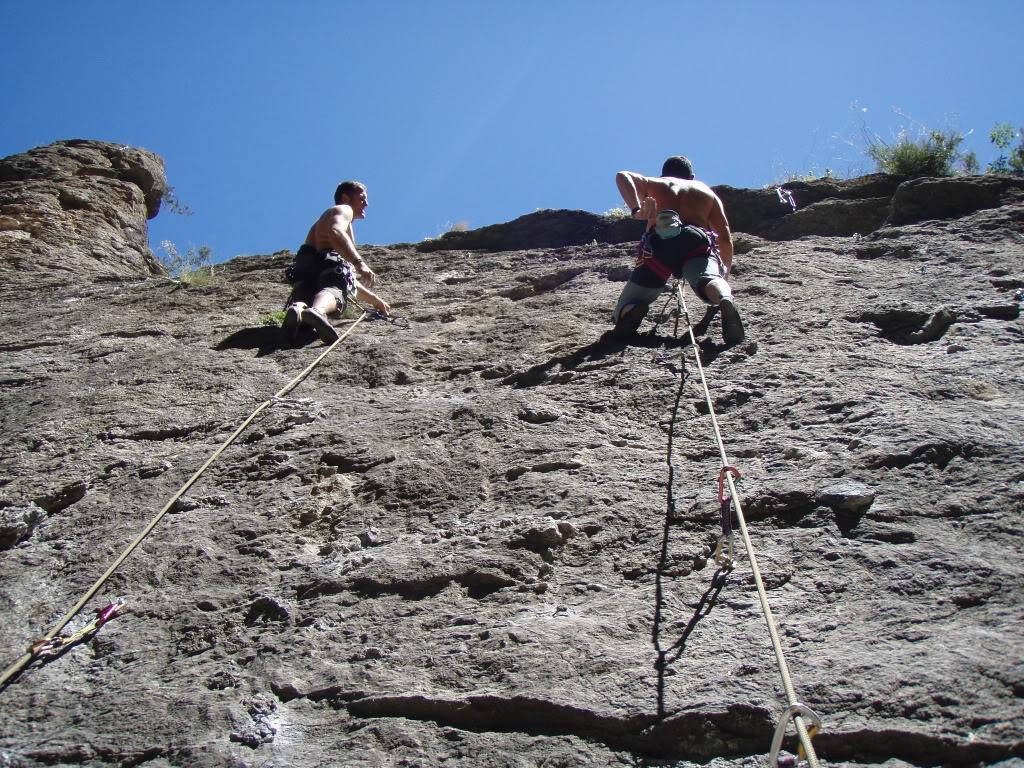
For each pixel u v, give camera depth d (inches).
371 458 167.3
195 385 215.6
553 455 158.1
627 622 114.8
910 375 167.0
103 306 315.6
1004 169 318.7
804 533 124.6
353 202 272.4
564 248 323.6
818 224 293.0
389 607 125.3
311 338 245.8
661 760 95.0
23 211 481.1
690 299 233.6
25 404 215.0
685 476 145.9
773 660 103.3
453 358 220.5
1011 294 198.8
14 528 155.5
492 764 97.1
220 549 144.3
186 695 112.1
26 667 121.5
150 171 583.5
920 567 112.8
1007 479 126.0
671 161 224.2
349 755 100.6
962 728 89.0
